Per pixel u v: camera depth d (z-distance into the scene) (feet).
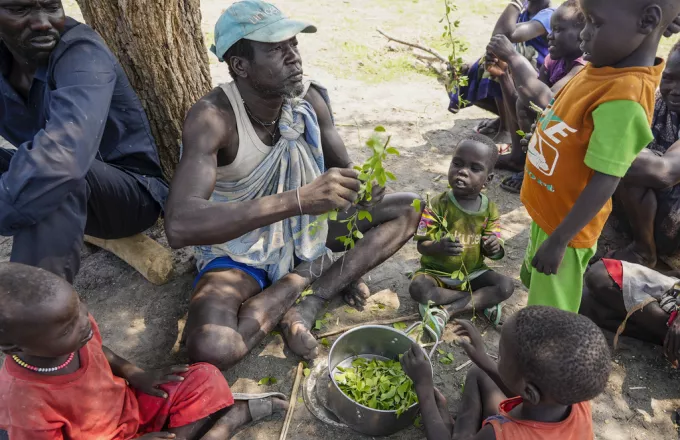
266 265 10.68
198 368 8.68
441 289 11.07
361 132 17.79
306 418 9.41
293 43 9.20
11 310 6.64
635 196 11.80
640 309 10.26
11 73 10.21
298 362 10.37
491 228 10.93
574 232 8.64
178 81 12.20
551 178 9.20
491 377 8.79
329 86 20.53
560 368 6.50
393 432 9.01
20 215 8.69
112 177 10.51
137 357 10.49
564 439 6.95
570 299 9.73
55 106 9.06
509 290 11.10
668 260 12.89
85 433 7.76
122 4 11.10
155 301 11.64
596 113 8.25
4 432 8.23
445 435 8.15
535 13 17.37
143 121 11.17
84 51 9.55
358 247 11.16
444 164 16.37
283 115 9.92
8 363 7.41
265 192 10.46
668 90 11.34
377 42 24.17
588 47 8.25
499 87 16.60
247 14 8.79
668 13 7.75
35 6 8.93
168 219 8.86
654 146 12.44
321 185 8.78
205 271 10.48
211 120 9.31
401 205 11.32
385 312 11.52
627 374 10.30
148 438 8.05
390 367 9.75
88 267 12.49
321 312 11.46
